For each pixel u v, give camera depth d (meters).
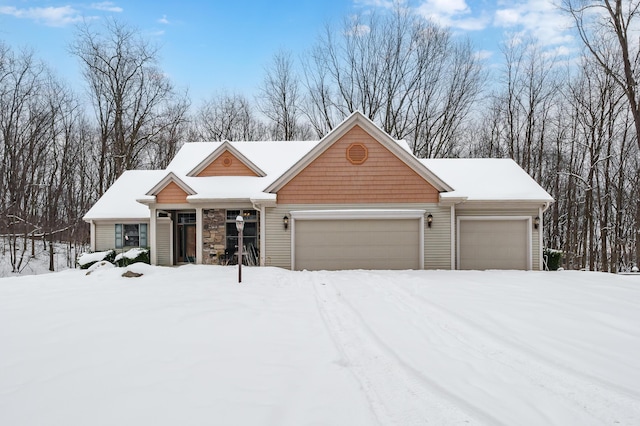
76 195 33.28
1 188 25.06
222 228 15.60
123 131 27.36
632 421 3.48
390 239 14.12
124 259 15.45
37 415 3.38
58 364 4.59
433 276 12.30
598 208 26.08
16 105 26.66
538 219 14.50
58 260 26.69
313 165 14.20
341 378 4.29
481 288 10.08
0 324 6.37
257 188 15.24
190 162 18.02
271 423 3.29
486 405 3.74
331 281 11.09
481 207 14.58
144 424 3.24
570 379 4.37
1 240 26.70
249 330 6.11
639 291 9.95
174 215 17.25
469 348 5.42
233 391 3.90
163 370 4.42
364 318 7.00
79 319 6.69
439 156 30.08
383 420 3.40
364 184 14.12
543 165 28.83
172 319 6.69
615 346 5.54
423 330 6.28
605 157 22.83
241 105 36.25
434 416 3.50
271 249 14.12
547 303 8.30
